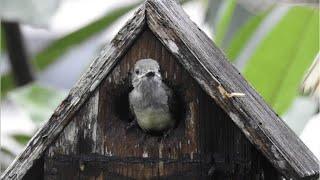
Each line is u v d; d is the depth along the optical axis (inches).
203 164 419.2
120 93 429.4
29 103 496.1
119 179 425.4
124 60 424.2
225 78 422.3
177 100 426.9
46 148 426.9
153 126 424.2
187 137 420.5
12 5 457.1
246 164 415.8
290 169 406.0
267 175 417.1
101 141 426.3
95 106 426.3
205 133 418.9
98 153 426.6
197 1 525.7
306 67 494.0
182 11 450.3
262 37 493.7
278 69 496.1
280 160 406.3
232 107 409.4
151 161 423.5
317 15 488.4
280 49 493.7
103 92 425.7
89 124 426.6
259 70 498.0
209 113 418.9
